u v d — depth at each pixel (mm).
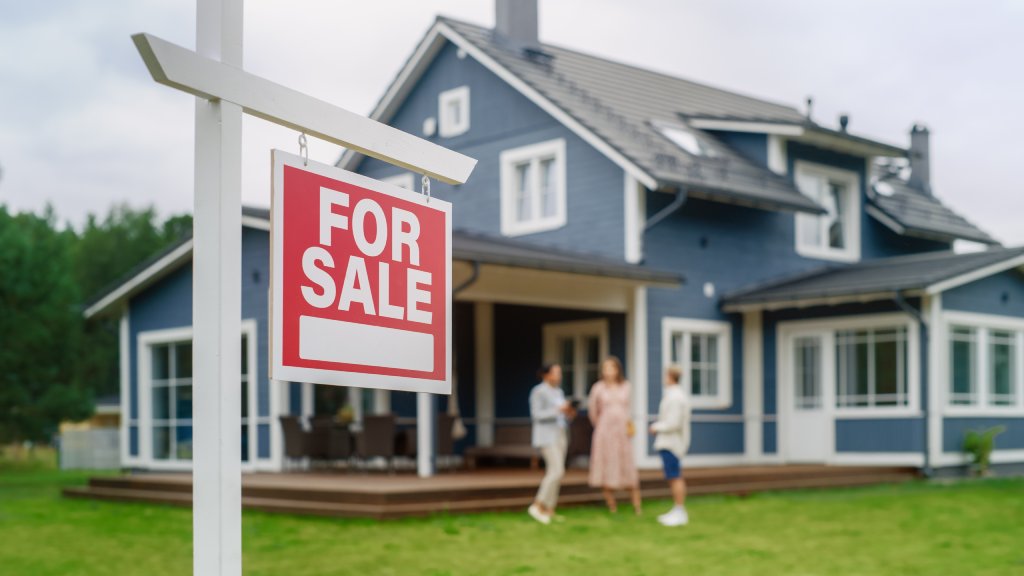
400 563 8656
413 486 11852
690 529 10812
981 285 17016
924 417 16047
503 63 18109
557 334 17531
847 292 16172
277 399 15711
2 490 16984
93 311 18359
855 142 19453
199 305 3062
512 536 10148
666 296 16844
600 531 10602
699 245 17375
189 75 2924
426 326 3611
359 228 3377
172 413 17344
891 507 12719
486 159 18703
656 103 19953
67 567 8883
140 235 52844
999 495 13891
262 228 15734
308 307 3186
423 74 19984
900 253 21203
